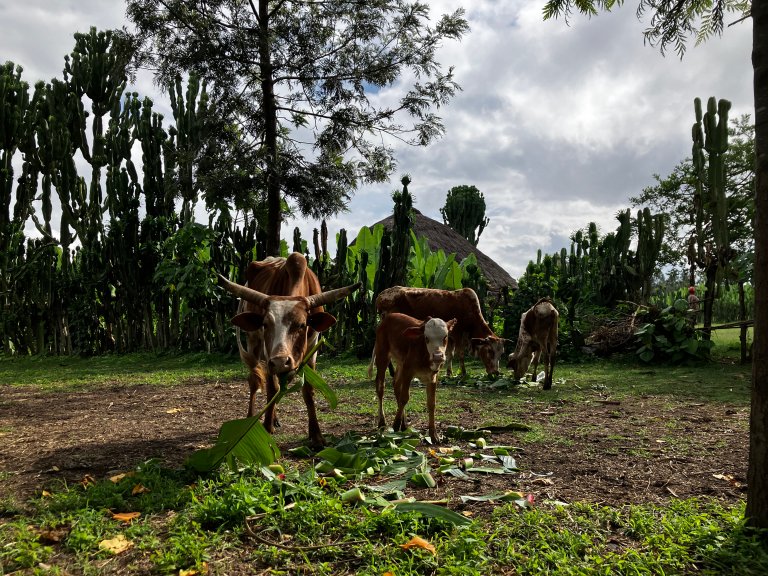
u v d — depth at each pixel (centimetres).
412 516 318
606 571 265
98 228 1680
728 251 1181
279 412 687
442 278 1434
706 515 325
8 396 842
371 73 1265
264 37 1201
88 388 917
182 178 1305
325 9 1302
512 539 305
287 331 447
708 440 535
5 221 1662
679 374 1024
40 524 324
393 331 580
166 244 1396
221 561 285
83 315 1514
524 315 975
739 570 266
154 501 358
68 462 460
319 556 290
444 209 4353
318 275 1392
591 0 458
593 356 1257
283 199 1358
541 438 550
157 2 1208
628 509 355
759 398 293
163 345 1495
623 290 1477
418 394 827
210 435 562
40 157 1686
